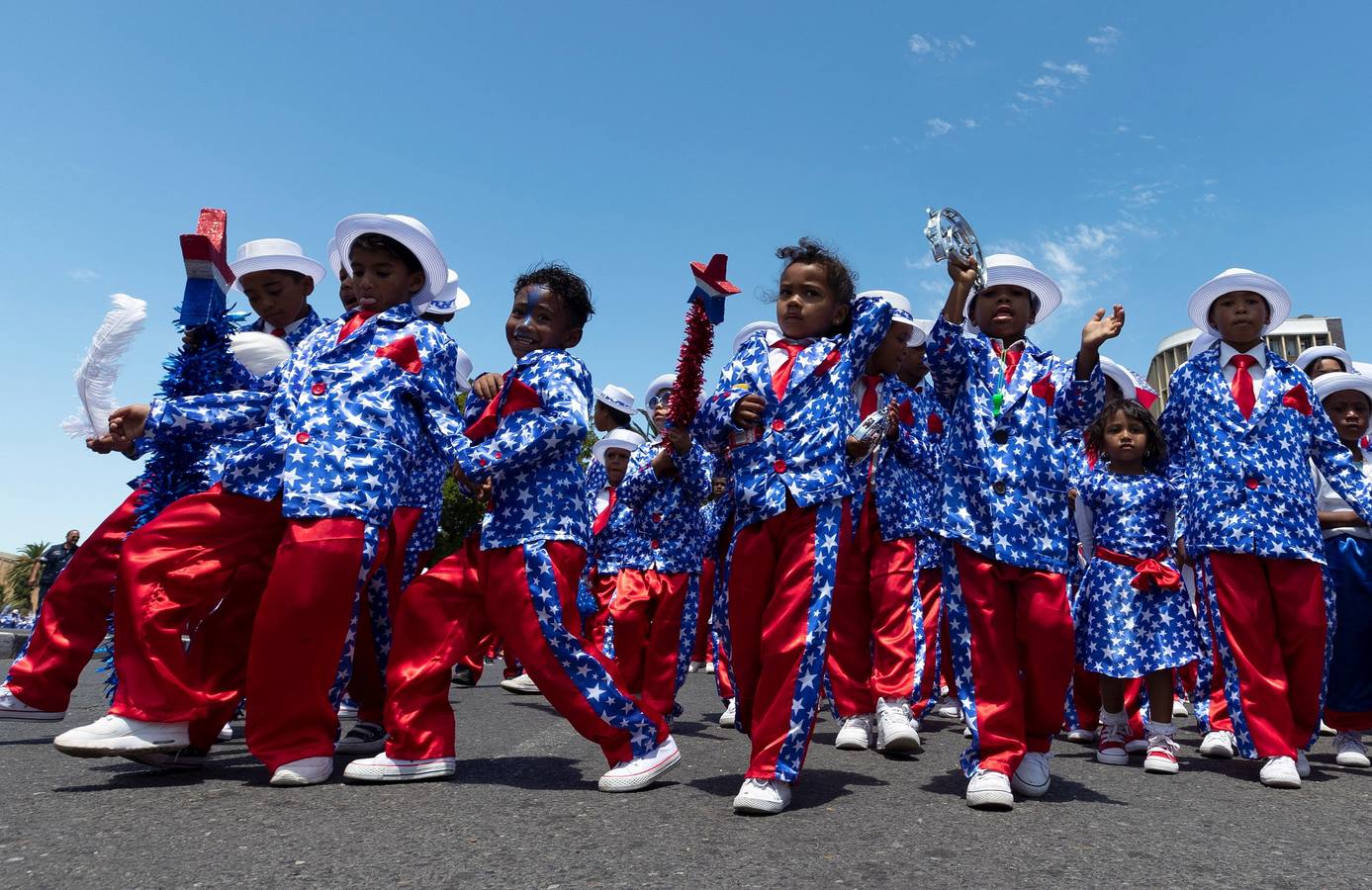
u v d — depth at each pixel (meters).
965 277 3.29
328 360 3.36
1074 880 2.12
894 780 3.48
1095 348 3.25
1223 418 4.10
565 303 3.60
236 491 3.24
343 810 2.67
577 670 3.15
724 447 3.24
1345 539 4.43
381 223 3.54
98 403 3.70
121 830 2.41
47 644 3.97
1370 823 2.88
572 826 2.54
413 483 4.31
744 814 2.74
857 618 4.62
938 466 4.92
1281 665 3.85
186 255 3.46
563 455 3.34
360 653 3.82
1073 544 5.31
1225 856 2.38
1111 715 4.30
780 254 3.36
